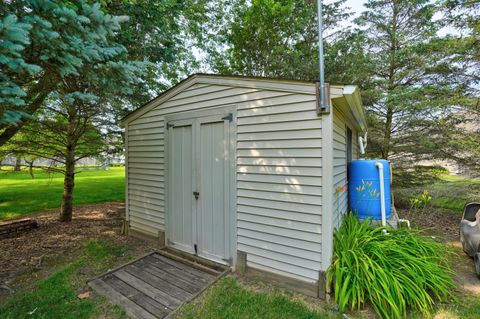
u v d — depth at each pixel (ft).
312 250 8.27
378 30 25.34
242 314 7.27
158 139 13.30
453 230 16.24
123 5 12.96
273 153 9.06
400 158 25.54
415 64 22.97
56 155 17.53
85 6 7.44
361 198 11.63
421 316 6.87
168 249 12.64
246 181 9.78
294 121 8.57
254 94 9.49
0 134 10.87
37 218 18.97
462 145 19.99
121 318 7.30
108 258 11.64
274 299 7.98
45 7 6.72
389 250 8.43
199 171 11.34
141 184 14.40
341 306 7.07
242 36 31.37
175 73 34.19
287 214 8.78
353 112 10.34
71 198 18.35
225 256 10.43
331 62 26.73
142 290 8.78
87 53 7.79
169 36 17.03
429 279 7.62
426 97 21.59
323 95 7.82
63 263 11.09
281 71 29.40
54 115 17.08
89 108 15.72
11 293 8.58
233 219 10.14
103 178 48.26
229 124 10.21
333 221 8.75
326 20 29.76
